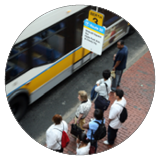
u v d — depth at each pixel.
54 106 7.43
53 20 6.70
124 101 5.27
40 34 6.54
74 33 7.37
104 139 6.20
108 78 6.06
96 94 6.40
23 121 6.94
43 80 7.05
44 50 6.77
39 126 6.88
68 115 7.20
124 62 7.24
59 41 7.07
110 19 8.80
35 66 6.66
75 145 6.07
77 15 7.25
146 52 9.65
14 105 6.62
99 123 5.10
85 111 5.61
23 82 6.54
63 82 8.19
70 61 7.69
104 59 9.16
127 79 8.34
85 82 8.27
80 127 5.95
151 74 8.62
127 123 6.75
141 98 7.68
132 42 10.08
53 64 7.11
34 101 7.45
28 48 6.40
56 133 4.98
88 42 7.41
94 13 6.96
